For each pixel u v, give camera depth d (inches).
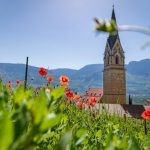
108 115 313.6
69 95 303.1
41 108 32.2
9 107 62.4
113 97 5866.1
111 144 48.9
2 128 27.6
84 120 261.1
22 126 30.6
